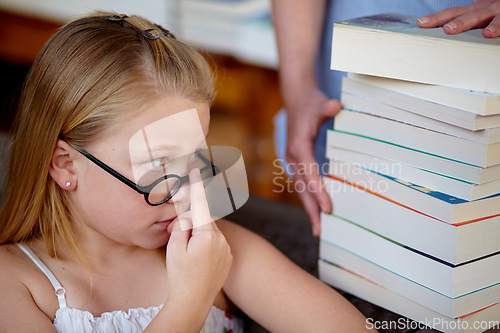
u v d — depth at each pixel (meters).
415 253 1.14
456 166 1.07
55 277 1.18
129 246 1.27
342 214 1.29
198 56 1.23
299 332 1.21
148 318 1.22
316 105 1.54
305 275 1.28
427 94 1.08
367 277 1.26
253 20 2.85
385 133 1.18
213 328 1.27
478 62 1.01
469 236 1.07
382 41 1.09
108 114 1.11
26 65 3.37
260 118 3.04
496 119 1.03
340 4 1.64
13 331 1.05
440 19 1.14
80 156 1.15
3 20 3.33
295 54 1.66
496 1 1.14
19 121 1.22
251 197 1.79
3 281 1.11
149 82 1.13
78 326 1.15
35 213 1.21
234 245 1.31
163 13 2.84
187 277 1.12
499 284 1.15
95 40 1.15
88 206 1.18
